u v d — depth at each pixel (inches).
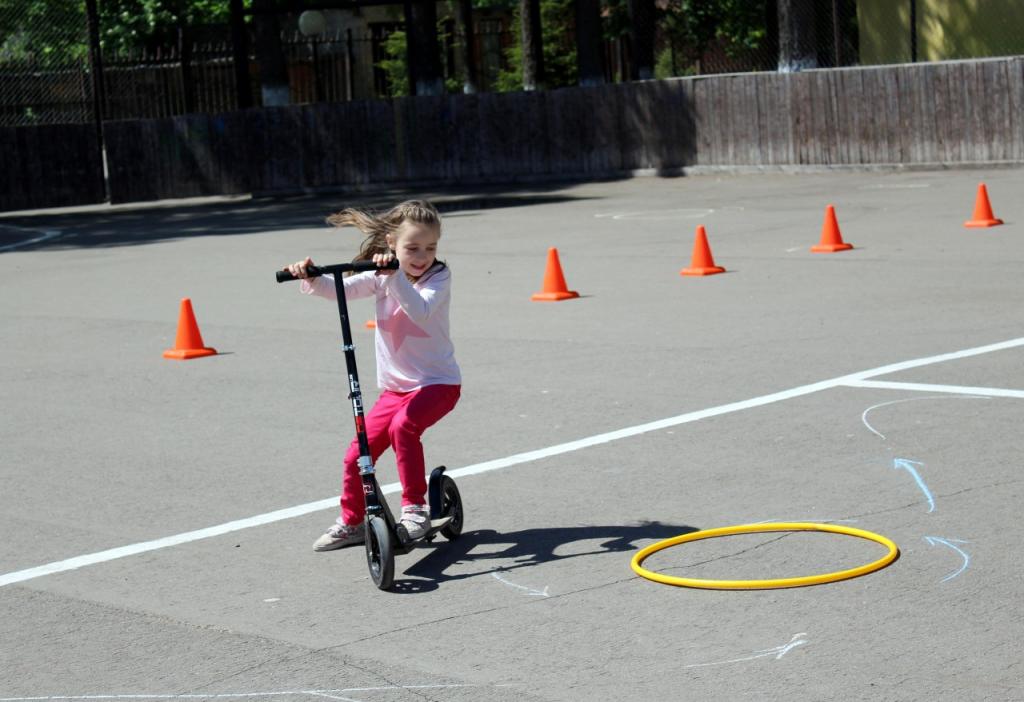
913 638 213.3
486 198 1266.0
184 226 1164.5
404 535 258.5
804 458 326.3
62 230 1190.9
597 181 1381.6
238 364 504.4
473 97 1425.9
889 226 816.3
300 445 375.2
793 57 1277.1
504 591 248.4
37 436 405.4
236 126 1456.7
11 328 627.8
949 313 513.3
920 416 359.3
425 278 268.8
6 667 225.3
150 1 1811.0
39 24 1544.0
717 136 1328.7
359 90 1940.2
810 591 236.5
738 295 593.3
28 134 1424.7
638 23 1405.0
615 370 447.5
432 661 216.7
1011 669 199.8
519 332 535.5
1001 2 1312.7
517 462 340.8
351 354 262.1
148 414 428.5
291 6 1449.3
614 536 277.1
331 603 248.1
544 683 204.8
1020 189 981.2
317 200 1375.5
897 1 1380.4
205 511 315.3
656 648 215.8
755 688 197.8
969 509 279.0
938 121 1200.8
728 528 273.3
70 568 277.4
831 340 474.9
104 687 214.5
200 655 225.6
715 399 395.2
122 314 653.9
